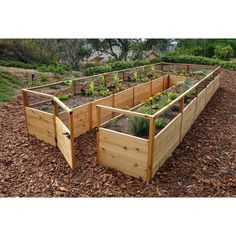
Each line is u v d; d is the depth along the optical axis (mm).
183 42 21812
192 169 3977
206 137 5121
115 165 3842
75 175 3777
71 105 5340
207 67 11234
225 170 4008
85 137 5000
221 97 8266
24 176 3797
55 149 4508
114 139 3705
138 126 4004
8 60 12672
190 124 5461
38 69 11773
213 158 4340
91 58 20516
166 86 8977
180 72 9477
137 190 3451
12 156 4312
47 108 5195
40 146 4625
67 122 4746
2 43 12633
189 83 7219
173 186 3557
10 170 3939
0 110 6504
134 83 7746
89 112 5195
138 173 3635
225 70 13688
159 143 3672
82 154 4336
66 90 8344
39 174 3836
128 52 19625
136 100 6949
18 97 7734
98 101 5387
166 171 3869
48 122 4551
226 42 19859
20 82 9172
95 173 3805
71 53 16219
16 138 4938
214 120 6098
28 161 4168
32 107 5125
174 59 15523
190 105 5191
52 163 4094
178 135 4586
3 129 5359
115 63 12445
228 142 4961
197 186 3574
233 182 3691
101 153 3930
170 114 4977
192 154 4418
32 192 3447
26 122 5047
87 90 6305
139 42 19250
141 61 13766
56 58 15383
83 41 17062
